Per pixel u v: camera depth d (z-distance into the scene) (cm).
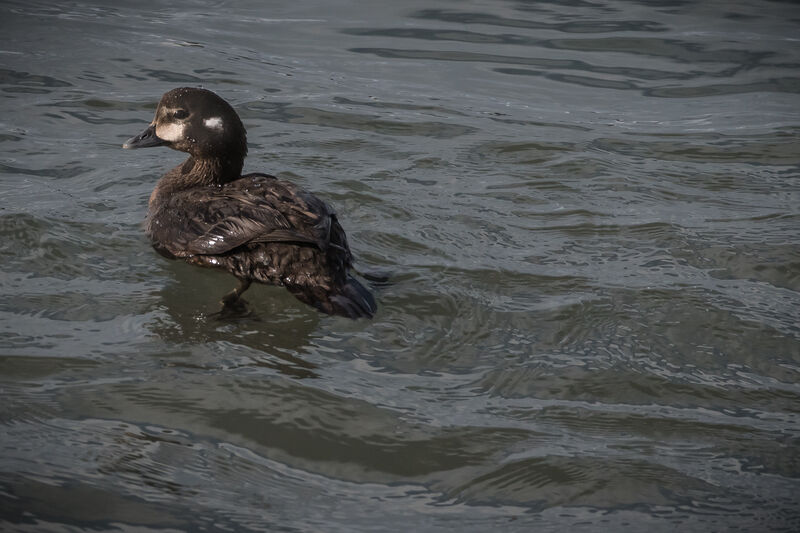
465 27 1969
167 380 796
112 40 1789
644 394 804
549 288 975
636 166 1334
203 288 966
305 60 1756
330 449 722
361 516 652
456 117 1510
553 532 636
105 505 645
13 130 1367
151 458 699
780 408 789
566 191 1241
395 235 1085
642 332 895
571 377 823
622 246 1080
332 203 1167
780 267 1033
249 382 796
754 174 1319
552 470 704
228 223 956
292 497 669
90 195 1167
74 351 832
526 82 1686
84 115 1446
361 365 832
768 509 660
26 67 1619
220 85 1605
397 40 1881
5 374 792
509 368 834
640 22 2012
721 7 2119
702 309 938
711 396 803
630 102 1605
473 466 709
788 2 2158
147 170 1264
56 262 991
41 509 635
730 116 1541
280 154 1328
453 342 871
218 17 1986
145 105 1498
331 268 930
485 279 990
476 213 1159
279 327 891
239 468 696
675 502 669
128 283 964
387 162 1319
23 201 1129
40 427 726
